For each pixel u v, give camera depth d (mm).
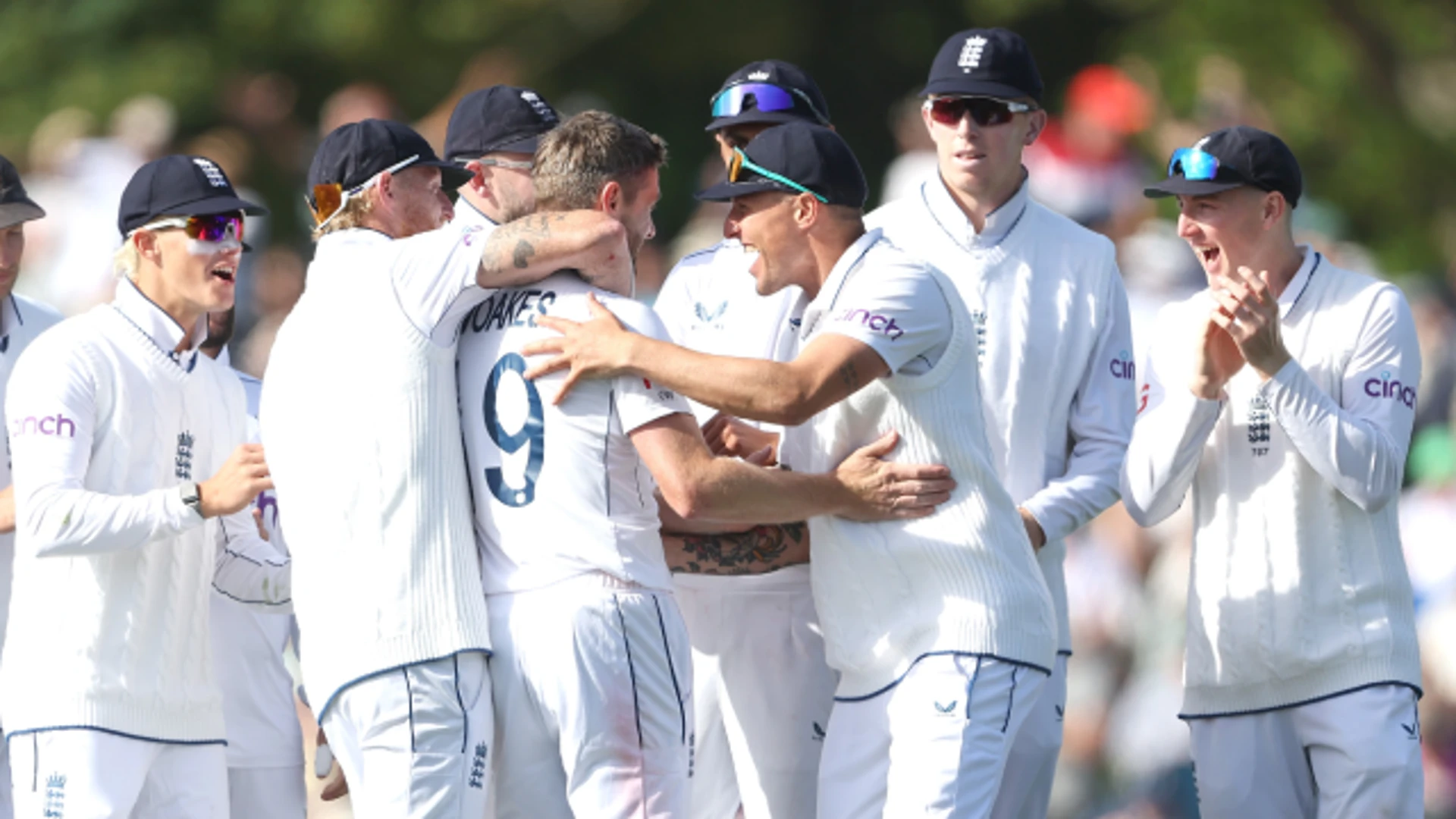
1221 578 20344
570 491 17000
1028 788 20578
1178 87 53406
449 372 17297
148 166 19234
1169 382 20453
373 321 17109
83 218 45188
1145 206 47875
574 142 17609
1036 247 21109
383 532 16891
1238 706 20375
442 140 54156
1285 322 20125
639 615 17078
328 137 19469
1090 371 21109
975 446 18125
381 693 16828
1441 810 35156
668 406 17047
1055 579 20891
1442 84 58469
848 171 18031
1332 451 19062
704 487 16984
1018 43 20953
